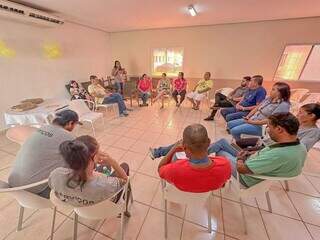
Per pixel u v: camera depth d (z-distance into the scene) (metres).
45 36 4.26
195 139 1.03
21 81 3.83
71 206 1.12
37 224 1.53
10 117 2.58
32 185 1.14
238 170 1.43
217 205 1.77
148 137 3.35
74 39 5.16
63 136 1.38
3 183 1.26
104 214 1.19
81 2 3.42
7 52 3.49
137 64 6.66
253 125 2.54
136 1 3.37
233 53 5.41
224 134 3.51
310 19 4.48
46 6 3.65
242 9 3.85
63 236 1.44
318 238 1.47
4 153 2.66
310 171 2.36
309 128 1.79
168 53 6.28
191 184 1.12
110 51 6.84
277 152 1.28
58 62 4.71
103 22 5.06
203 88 5.03
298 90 4.68
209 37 5.54
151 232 1.49
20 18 3.37
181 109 5.26
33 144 1.31
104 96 4.45
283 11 3.97
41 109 2.79
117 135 3.41
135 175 2.22
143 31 6.20
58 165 1.31
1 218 1.57
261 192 1.49
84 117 3.25
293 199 1.87
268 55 5.07
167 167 1.18
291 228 1.55
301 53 4.91
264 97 3.06
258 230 1.52
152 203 1.79
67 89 4.97
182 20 4.85
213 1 3.36
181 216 1.64
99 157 1.26
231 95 4.19
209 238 1.45
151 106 5.58
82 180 1.00
